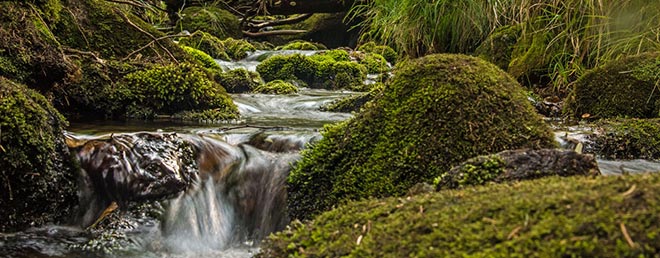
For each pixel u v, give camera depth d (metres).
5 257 2.39
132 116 4.67
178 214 2.83
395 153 2.62
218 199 3.04
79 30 4.98
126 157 2.88
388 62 9.81
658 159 3.69
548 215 1.26
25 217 2.70
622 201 1.21
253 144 3.40
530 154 2.10
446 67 2.77
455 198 1.55
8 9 3.98
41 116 2.80
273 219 2.96
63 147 2.90
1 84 2.76
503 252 1.19
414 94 2.72
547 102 5.26
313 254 1.55
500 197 1.45
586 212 1.22
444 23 6.79
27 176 2.67
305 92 7.65
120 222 2.72
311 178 2.84
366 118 2.79
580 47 5.70
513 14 6.33
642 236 1.10
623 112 4.54
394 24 7.13
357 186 2.65
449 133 2.58
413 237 1.38
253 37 13.37
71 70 4.23
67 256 2.48
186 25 11.62
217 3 12.46
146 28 5.53
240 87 7.46
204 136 3.26
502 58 6.34
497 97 2.68
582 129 3.98
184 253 2.71
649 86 4.50
